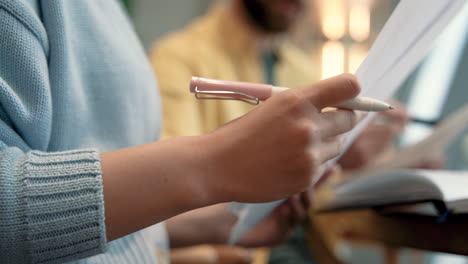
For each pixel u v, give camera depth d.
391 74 0.35
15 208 0.27
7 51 0.33
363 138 0.97
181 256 0.77
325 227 0.84
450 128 0.64
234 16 1.26
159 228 0.52
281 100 0.28
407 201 0.44
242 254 0.80
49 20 0.38
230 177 0.29
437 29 0.34
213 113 1.12
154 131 0.51
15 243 0.27
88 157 0.30
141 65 0.51
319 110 0.28
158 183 0.28
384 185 0.48
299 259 1.07
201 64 1.17
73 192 0.28
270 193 0.29
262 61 1.37
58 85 0.38
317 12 1.96
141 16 2.30
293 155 0.28
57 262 0.29
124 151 0.30
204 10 2.45
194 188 0.28
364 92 0.33
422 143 0.64
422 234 0.45
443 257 1.40
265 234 0.70
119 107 0.44
